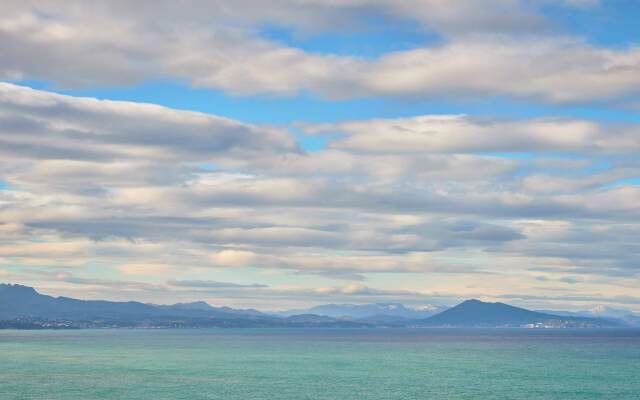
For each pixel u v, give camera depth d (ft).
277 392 337.52
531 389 350.43
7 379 397.39
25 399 316.81
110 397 322.14
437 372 439.22
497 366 492.54
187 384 369.50
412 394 332.19
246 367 479.41
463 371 447.83
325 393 334.85
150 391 341.21
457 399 316.60
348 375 419.54
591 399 317.42
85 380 390.01
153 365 497.87
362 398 319.88
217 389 348.59
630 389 350.64
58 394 332.19
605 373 433.48
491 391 343.26
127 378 401.29
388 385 366.63
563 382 380.58
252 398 319.06
